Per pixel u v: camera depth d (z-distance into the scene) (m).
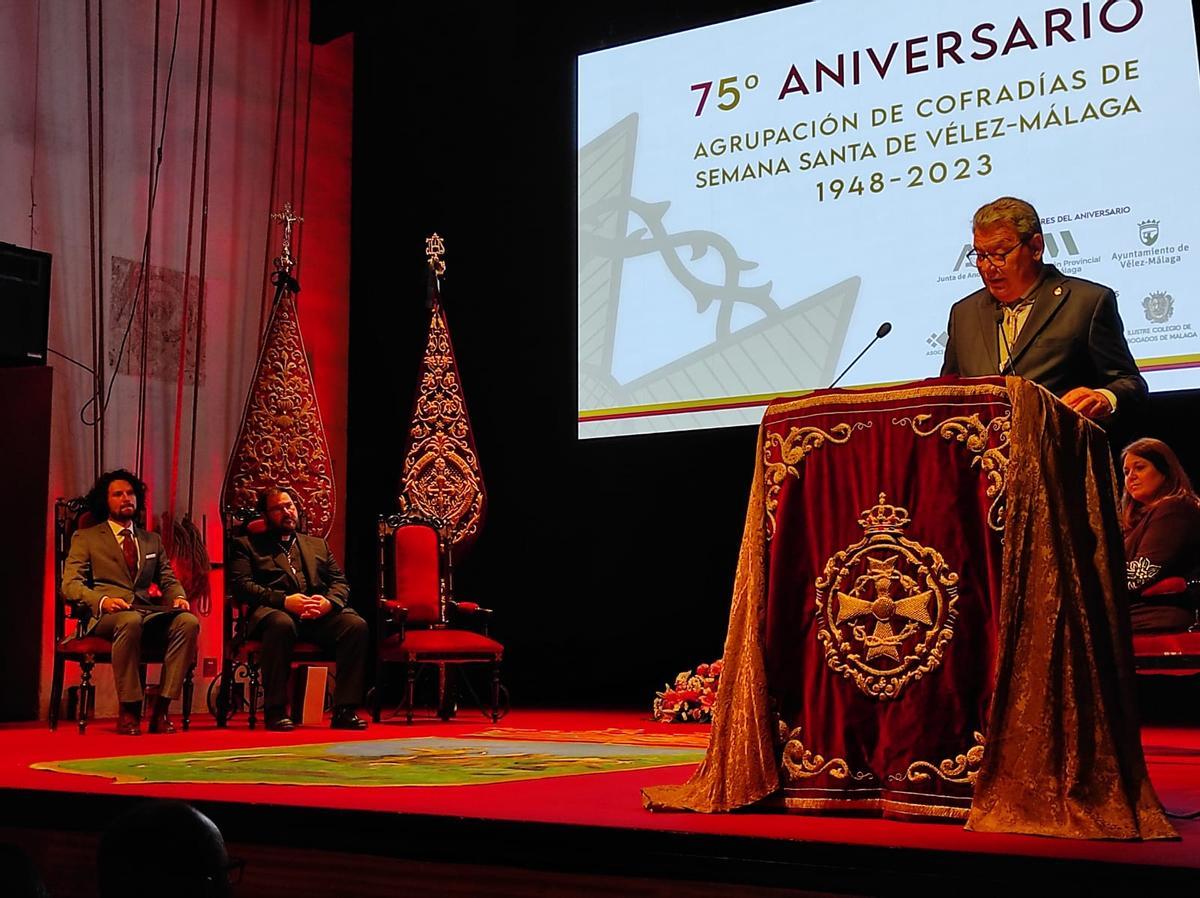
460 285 7.45
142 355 6.46
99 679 6.11
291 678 6.11
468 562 7.35
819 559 2.29
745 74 6.38
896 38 6.00
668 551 6.79
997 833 1.97
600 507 6.99
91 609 4.95
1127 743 2.12
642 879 2.01
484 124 7.43
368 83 7.81
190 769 3.11
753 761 2.22
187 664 4.98
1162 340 5.25
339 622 5.16
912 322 5.82
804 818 2.14
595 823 2.08
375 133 7.77
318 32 7.58
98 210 6.35
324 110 7.69
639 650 6.87
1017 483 2.16
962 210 5.76
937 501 2.21
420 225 7.60
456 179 7.50
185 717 5.03
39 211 6.07
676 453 6.77
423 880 2.19
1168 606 3.97
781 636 2.30
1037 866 1.74
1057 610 2.10
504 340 7.32
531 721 5.64
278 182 7.36
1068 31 5.58
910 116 5.93
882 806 2.14
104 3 6.46
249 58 7.24
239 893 2.37
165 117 6.72
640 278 6.57
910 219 5.87
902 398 2.28
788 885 1.90
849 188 6.04
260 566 5.34
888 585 2.21
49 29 6.17
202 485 6.76
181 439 6.67
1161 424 5.45
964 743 2.10
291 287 6.73
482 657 5.64
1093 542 2.24
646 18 6.89
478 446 7.36
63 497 6.07
